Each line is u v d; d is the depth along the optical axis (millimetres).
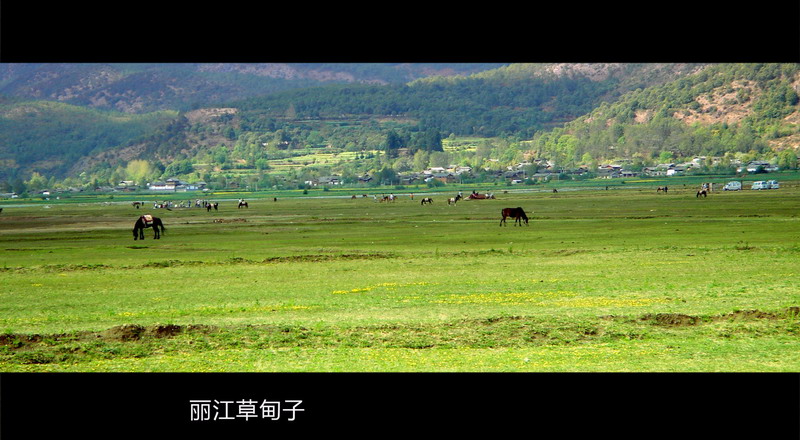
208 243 71062
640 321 27906
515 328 27203
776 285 35531
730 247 52500
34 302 36719
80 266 50969
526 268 45156
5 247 71938
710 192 183125
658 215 96750
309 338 26703
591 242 60969
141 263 52594
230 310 32906
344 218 114312
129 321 30688
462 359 24312
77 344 26281
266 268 48594
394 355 24938
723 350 24391
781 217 85250
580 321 27875
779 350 24281
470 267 46438
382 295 36281
